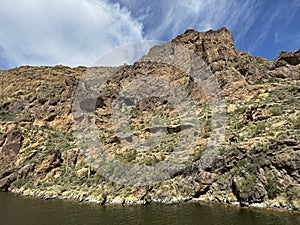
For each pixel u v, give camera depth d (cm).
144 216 2027
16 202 2933
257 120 3084
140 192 2603
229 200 2250
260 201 2048
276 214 1814
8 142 4756
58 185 3450
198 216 1922
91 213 2220
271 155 2283
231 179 2408
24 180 3869
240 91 4166
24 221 2111
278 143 2325
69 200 2898
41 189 3459
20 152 4616
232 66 4762
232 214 1903
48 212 2356
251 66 4606
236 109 3709
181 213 2038
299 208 1848
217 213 1961
